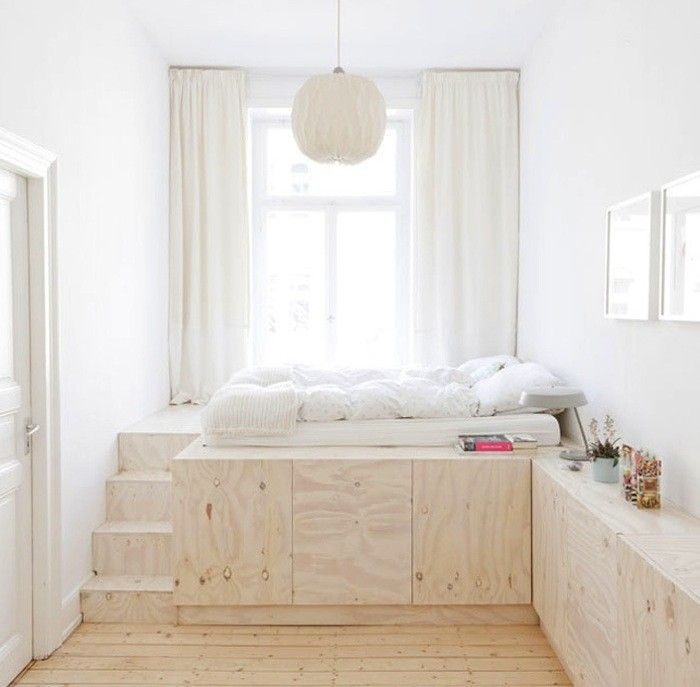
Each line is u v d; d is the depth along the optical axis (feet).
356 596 9.44
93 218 10.27
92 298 10.25
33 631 8.60
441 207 15.28
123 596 9.67
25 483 8.41
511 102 15.17
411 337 15.97
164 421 12.83
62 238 9.04
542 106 13.11
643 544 5.82
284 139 16.74
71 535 9.42
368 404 10.11
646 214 7.79
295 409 9.95
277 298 16.81
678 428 7.16
